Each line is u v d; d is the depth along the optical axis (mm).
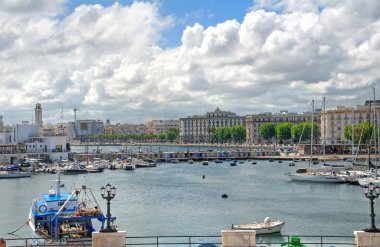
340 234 72375
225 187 130500
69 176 168625
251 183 139250
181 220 84062
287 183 137375
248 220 83562
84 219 57594
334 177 134000
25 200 108812
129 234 73500
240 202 103625
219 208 96062
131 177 162250
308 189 123500
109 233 36844
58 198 64000
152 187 131875
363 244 36125
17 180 156000
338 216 86188
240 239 36406
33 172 176125
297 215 87625
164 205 100125
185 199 108562
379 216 85938
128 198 110188
